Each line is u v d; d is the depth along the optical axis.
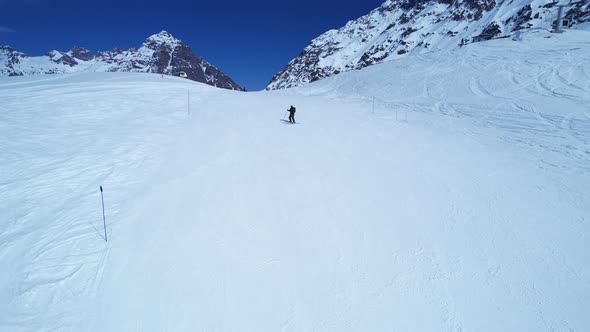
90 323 4.93
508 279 6.43
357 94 35.09
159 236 6.98
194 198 8.67
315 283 6.16
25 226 6.75
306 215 8.31
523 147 14.09
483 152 13.62
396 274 6.49
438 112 22.97
